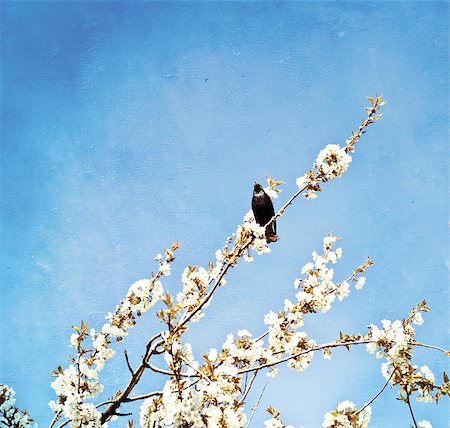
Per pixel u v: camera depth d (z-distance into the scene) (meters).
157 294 5.66
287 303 5.69
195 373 4.85
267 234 5.74
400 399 5.20
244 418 4.70
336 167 5.77
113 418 5.43
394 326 5.21
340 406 5.23
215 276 5.77
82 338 5.28
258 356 5.25
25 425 5.35
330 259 5.89
